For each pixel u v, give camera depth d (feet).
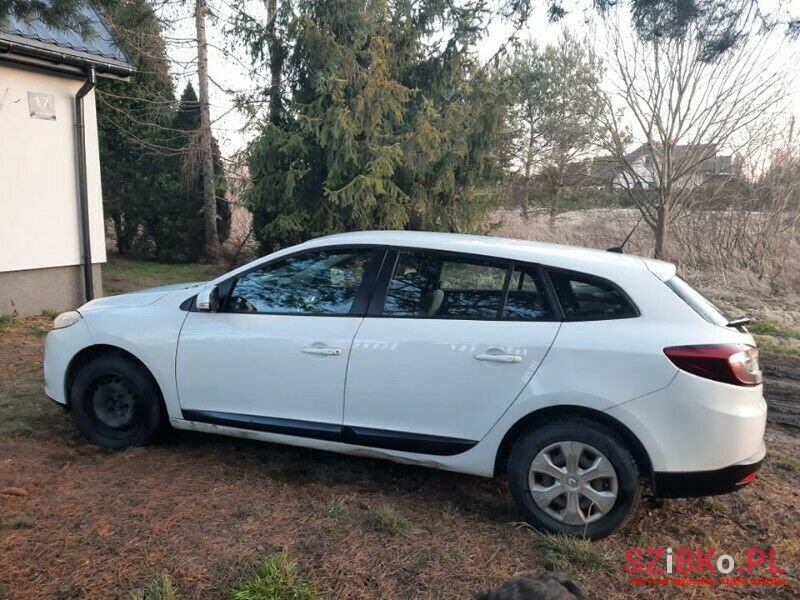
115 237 58.85
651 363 10.79
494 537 11.36
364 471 14.17
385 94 34.86
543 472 11.44
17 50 26.81
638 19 19.98
